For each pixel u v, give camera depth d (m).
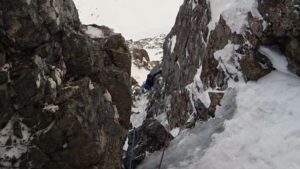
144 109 19.42
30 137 7.64
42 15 7.83
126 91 9.76
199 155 10.22
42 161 7.62
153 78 20.53
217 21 12.41
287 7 10.41
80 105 7.88
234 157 9.66
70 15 9.13
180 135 11.80
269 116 10.04
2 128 7.62
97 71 9.02
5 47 7.71
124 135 9.56
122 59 10.22
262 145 9.52
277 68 10.89
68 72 8.62
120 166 9.34
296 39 10.38
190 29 15.20
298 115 9.80
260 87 10.73
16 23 7.50
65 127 7.64
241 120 10.23
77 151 7.80
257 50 11.07
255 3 11.34
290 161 9.01
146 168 10.97
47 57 8.04
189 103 12.92
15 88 7.62
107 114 8.80
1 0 7.36
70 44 8.52
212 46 12.38
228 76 11.45
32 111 7.68
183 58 15.26
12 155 7.49
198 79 12.73
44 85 7.75
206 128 10.94
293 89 10.37
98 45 9.78
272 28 10.82
